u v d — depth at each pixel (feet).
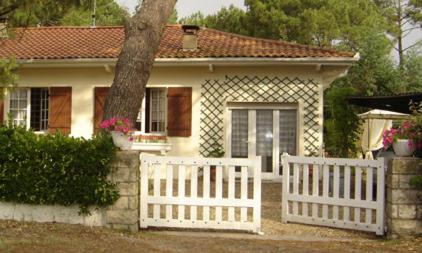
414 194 24.26
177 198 26.35
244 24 109.70
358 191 26.32
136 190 25.89
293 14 107.76
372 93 88.53
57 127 50.55
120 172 25.66
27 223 25.77
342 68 48.24
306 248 22.50
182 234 25.61
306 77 48.47
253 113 49.42
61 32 59.57
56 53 50.42
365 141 65.46
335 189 27.09
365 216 26.18
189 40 49.88
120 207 25.67
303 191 28.25
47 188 25.96
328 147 52.29
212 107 49.21
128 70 31.17
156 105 50.65
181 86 49.44
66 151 25.82
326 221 27.40
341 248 22.57
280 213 31.63
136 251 21.01
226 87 49.06
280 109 49.11
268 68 48.73
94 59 48.21
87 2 39.63
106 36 57.36
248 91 48.88
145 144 47.37
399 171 24.34
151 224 26.43
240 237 25.02
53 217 26.30
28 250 19.95
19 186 26.12
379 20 118.42
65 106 50.57
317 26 101.96
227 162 26.05
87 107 50.37
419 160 24.22
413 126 24.67
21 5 35.96
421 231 24.26
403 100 43.01
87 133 50.24
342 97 44.98
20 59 48.60
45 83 50.96
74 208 26.13
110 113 30.94
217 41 54.19
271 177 48.96
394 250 22.04
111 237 23.71
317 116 48.19
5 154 26.18
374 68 88.38
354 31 105.81
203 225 26.20
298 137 48.42
